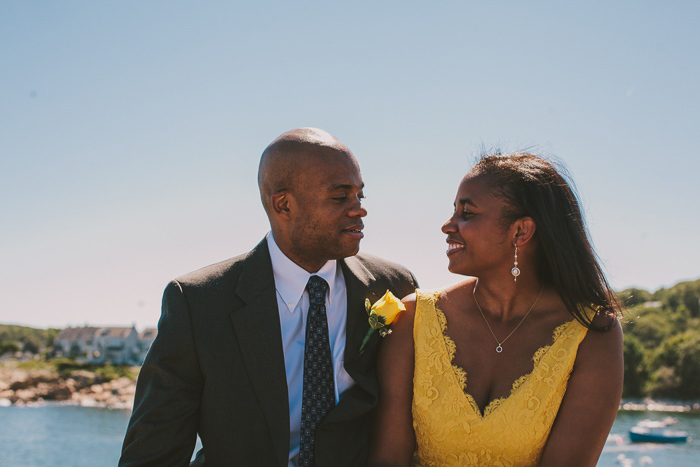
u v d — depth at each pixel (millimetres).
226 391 3031
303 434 3068
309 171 3094
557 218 3018
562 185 3072
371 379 3215
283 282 3246
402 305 3215
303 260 3227
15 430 57281
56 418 69688
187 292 3117
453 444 2957
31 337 153250
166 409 2998
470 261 3057
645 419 59250
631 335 78875
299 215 3125
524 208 3010
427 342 3125
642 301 87938
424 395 3045
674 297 85250
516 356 3016
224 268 3258
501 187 3021
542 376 2924
